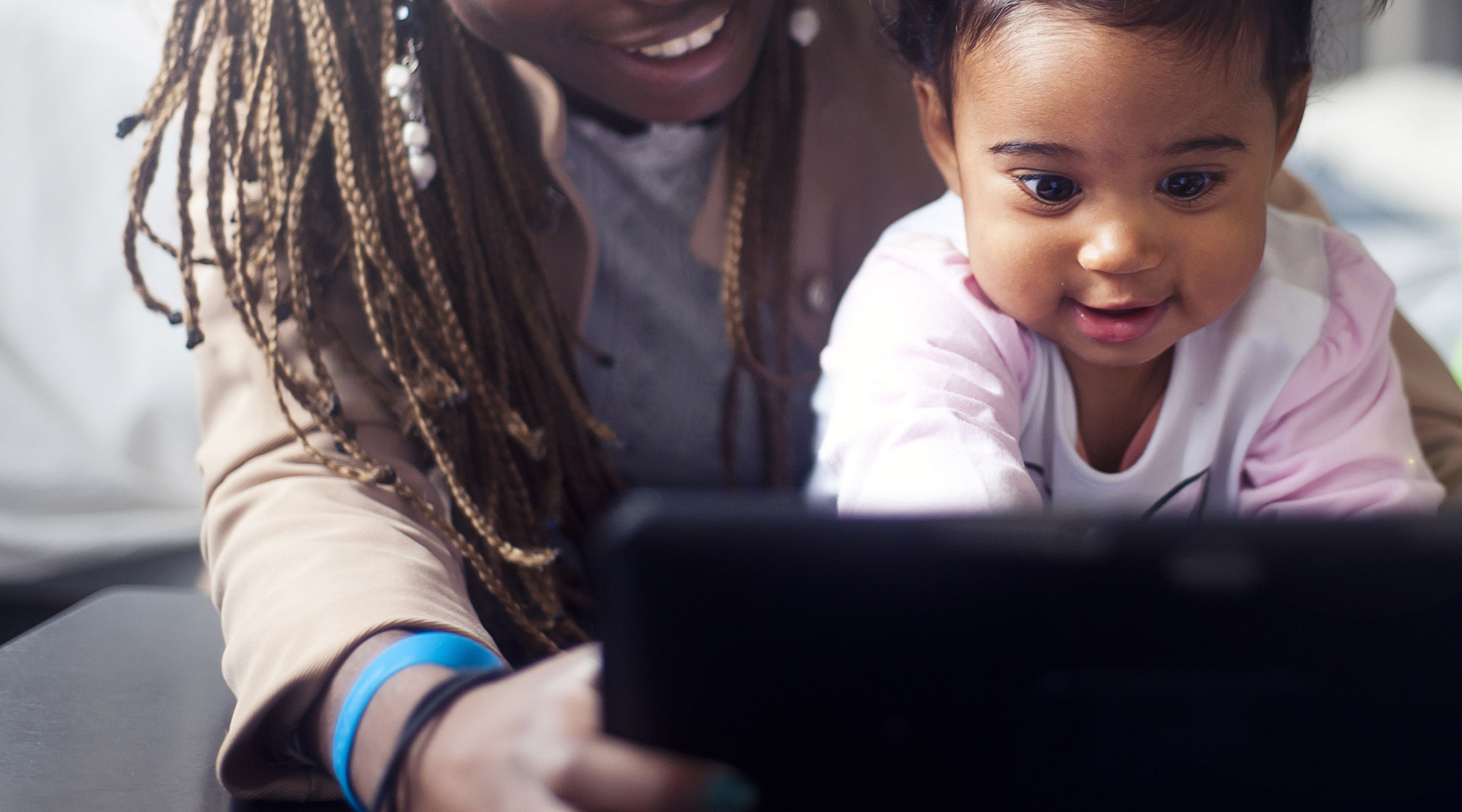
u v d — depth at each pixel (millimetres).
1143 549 373
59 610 1312
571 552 952
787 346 1001
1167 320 684
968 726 386
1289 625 374
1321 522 372
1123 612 377
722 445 1058
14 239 1356
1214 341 770
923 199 1086
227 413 790
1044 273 676
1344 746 378
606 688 393
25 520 1315
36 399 1359
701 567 381
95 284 1351
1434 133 2781
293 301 769
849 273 1076
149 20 1021
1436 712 373
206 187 806
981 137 679
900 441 694
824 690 386
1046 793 388
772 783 392
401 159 800
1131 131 629
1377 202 2672
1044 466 799
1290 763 380
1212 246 657
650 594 383
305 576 645
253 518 707
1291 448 779
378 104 817
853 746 389
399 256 824
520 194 883
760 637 385
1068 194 664
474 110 873
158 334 1351
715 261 985
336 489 725
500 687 508
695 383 1054
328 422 748
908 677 385
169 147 1264
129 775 634
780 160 982
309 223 810
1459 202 2600
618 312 1015
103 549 1295
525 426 807
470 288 835
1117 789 387
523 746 447
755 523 379
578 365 1010
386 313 810
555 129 867
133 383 1348
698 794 389
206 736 678
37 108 1361
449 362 817
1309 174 2768
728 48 827
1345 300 791
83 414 1356
